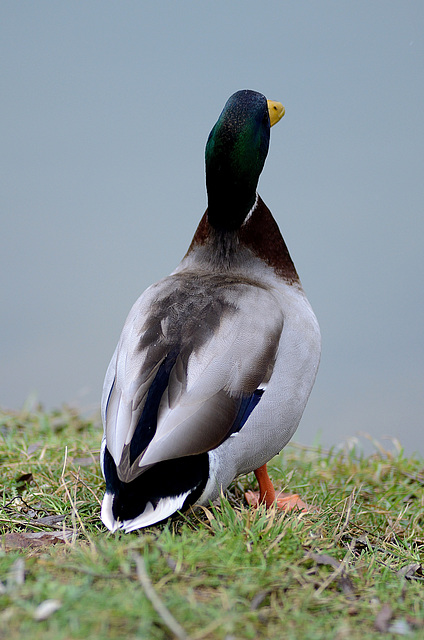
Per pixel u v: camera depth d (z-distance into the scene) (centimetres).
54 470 733
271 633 398
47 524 584
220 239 716
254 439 586
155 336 580
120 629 377
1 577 436
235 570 458
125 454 516
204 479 548
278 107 745
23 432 903
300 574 476
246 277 705
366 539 608
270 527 527
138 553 474
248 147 701
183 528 525
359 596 470
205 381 552
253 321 598
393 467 880
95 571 438
